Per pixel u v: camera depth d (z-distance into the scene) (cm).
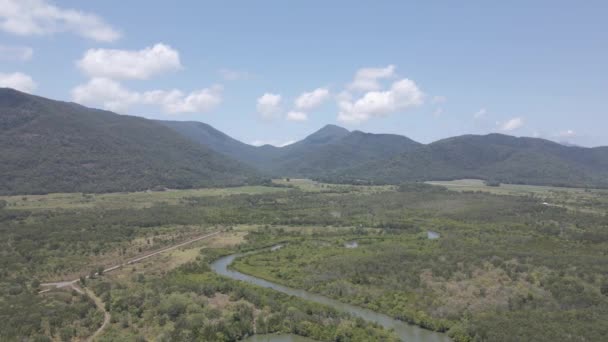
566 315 15275
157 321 14975
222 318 15575
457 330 15125
